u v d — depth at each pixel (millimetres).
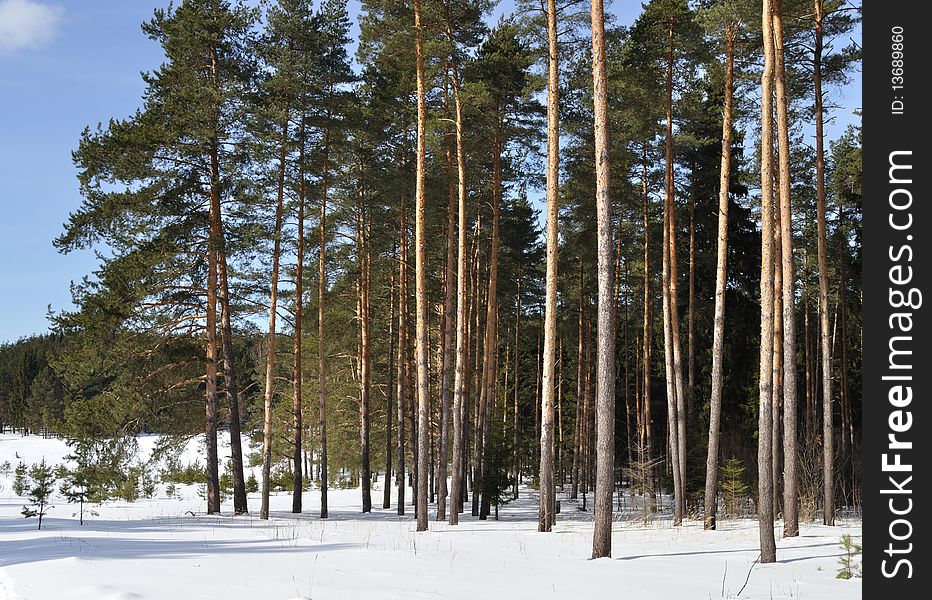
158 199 27344
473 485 29828
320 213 30984
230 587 9891
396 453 43062
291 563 12664
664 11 24750
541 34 21719
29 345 145000
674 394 26344
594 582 11234
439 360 40000
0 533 18375
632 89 25078
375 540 18109
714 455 22172
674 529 22234
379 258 31312
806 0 20531
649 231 31812
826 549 15719
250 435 40219
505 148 29656
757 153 34719
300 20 29047
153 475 40000
